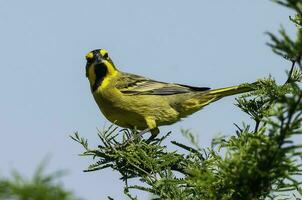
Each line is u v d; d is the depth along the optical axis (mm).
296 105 5848
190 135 8031
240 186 6520
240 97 10328
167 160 9727
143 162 9945
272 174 6297
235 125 9266
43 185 4133
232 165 6523
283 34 5609
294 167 6215
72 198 4184
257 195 6551
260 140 6285
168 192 8844
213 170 7980
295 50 5586
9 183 4113
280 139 6098
